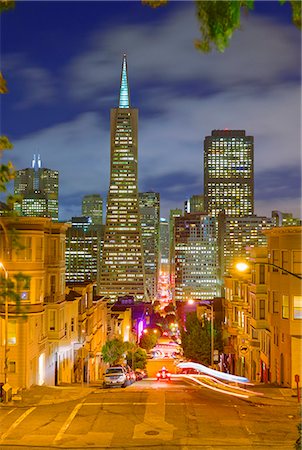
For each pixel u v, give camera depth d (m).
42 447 21.08
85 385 46.72
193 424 24.73
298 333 38.25
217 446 20.97
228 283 68.44
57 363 49.88
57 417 26.58
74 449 20.72
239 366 62.12
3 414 27.56
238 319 60.78
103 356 72.12
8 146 9.30
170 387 39.47
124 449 20.70
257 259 48.22
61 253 48.56
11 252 39.53
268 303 43.44
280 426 24.33
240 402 30.62
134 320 139.50
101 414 27.05
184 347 75.75
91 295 66.38
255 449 20.44
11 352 39.75
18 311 10.61
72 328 54.91
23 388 38.12
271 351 44.56
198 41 7.66
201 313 92.81
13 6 8.61
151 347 133.50
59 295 47.34
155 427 24.20
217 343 70.50
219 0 7.45
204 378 53.50
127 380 42.69
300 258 38.47
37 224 40.38
